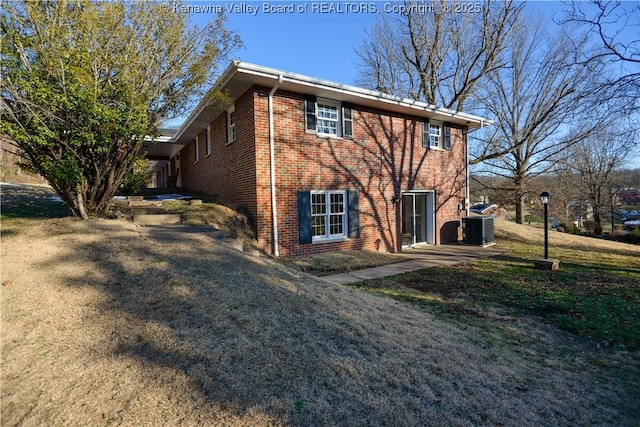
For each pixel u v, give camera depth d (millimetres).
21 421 2172
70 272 4383
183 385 2508
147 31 7070
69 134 6441
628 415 2883
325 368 2898
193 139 16016
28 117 6008
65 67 6039
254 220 9188
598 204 26062
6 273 4254
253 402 2389
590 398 3096
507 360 3713
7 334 3121
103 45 6527
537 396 2998
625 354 4156
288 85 9148
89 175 7309
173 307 3691
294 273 6000
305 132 9867
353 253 10352
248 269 5188
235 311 3730
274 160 9312
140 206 9633
